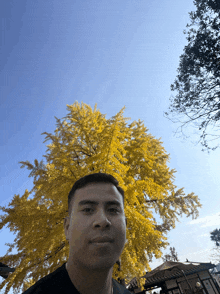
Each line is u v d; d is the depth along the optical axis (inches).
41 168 178.7
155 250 184.5
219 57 241.8
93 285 19.7
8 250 187.0
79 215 21.6
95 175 25.0
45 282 20.9
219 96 243.6
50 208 176.9
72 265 20.4
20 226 173.8
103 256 19.0
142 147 235.1
